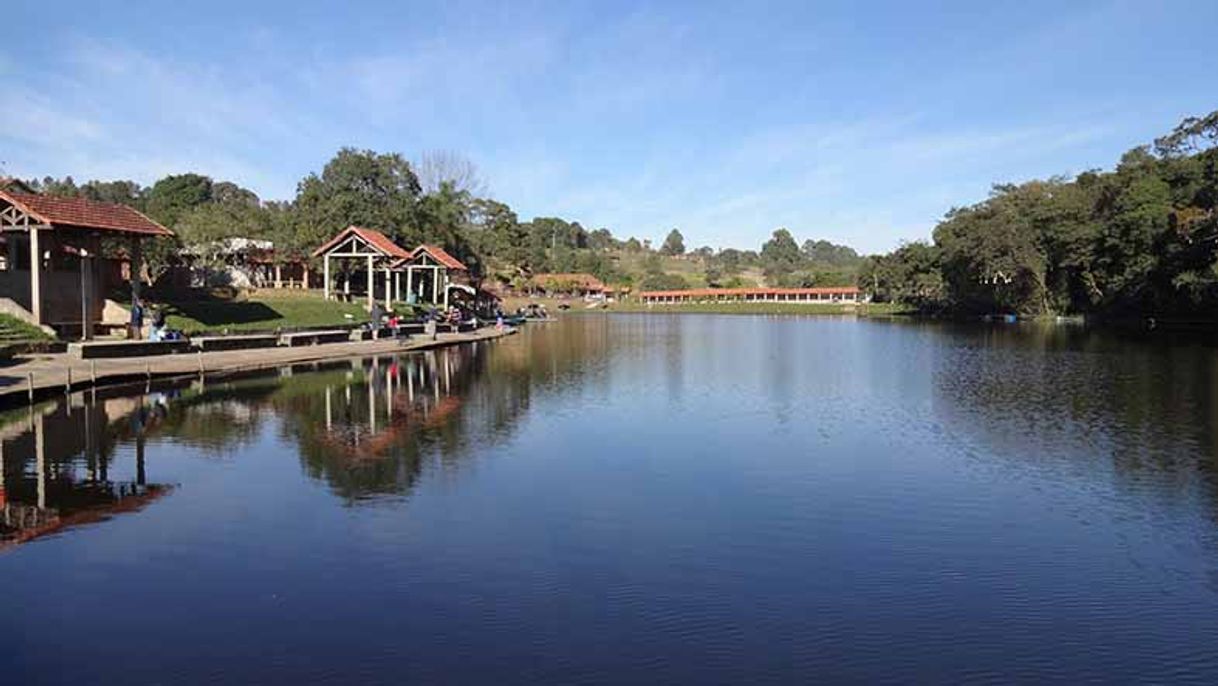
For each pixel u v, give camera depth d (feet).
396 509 38.34
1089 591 29.09
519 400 74.90
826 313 346.13
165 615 26.20
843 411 68.69
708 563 31.60
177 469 45.83
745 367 106.42
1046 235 239.91
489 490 42.09
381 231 214.90
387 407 69.72
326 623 25.71
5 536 34.04
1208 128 186.80
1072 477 45.34
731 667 23.20
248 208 233.35
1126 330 186.39
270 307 150.00
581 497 40.88
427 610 26.78
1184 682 22.68
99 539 33.65
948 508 39.40
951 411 68.39
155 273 161.68
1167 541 34.58
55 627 25.31
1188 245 171.73
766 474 46.03
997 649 24.54
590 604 27.48
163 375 85.10
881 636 25.32
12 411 63.98
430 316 173.88
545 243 549.54
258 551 32.30
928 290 307.37
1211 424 60.64
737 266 618.85
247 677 22.25
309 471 45.75
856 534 35.40
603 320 283.59
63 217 102.78
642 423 62.80
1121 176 219.61
